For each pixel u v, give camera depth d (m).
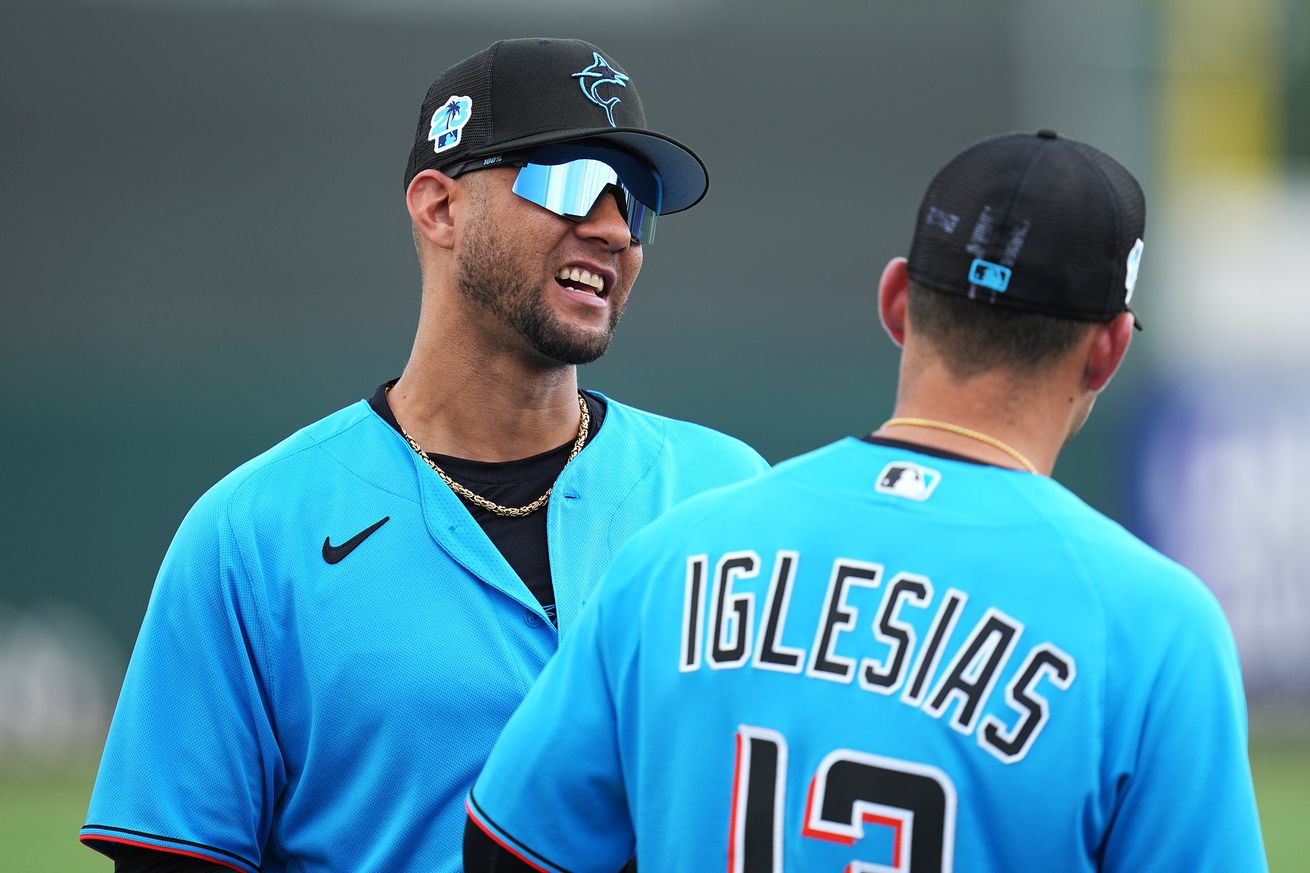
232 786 6.99
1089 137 34.44
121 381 28.27
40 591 27.50
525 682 7.06
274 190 31.72
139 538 28.00
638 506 7.66
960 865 5.10
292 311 31.55
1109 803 5.14
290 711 7.09
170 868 6.92
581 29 33.31
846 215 33.47
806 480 5.67
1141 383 31.80
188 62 31.52
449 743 6.95
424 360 7.57
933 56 34.12
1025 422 5.55
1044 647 5.15
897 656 5.26
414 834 6.95
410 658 6.99
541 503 7.54
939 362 5.59
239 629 7.05
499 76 7.27
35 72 31.00
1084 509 5.44
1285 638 30.95
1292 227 33.81
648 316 31.83
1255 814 5.18
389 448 7.45
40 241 30.80
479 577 7.16
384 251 31.97
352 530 7.19
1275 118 34.44
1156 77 34.50
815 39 33.84
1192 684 5.11
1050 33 34.53
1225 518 31.36
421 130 7.62
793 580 5.46
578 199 7.13
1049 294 5.38
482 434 7.55
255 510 7.19
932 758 5.14
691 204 7.82
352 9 32.19
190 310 31.09
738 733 5.39
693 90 33.44
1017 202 5.41
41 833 22.20
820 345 31.92
